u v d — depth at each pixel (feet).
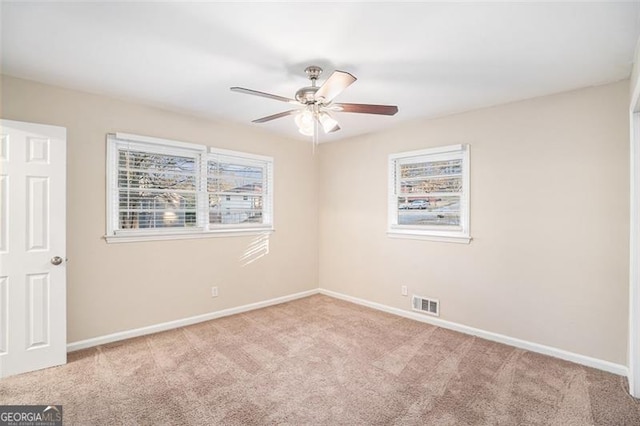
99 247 9.68
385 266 13.24
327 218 15.66
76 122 9.23
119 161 10.14
